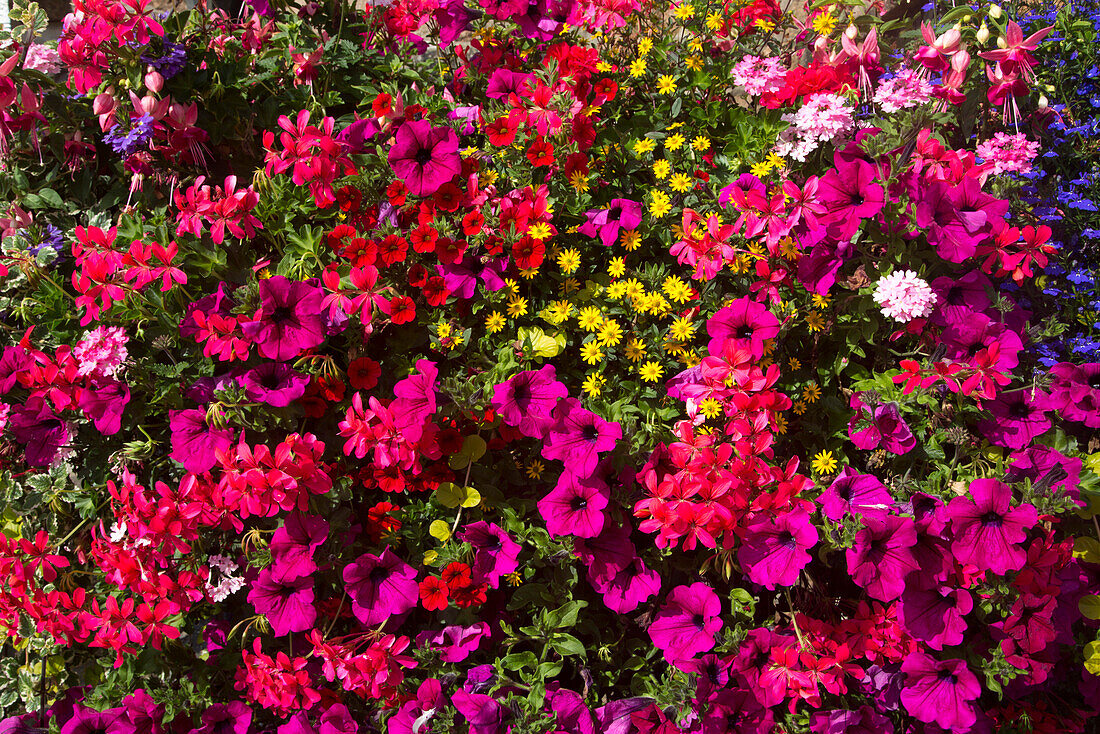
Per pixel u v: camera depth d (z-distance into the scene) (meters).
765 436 2.04
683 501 1.98
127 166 2.52
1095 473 2.17
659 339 2.29
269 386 2.18
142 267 2.13
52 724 2.17
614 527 2.16
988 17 2.72
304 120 2.28
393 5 2.88
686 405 2.24
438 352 2.36
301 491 2.01
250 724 2.24
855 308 2.31
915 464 2.33
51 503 2.28
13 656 2.38
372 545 2.29
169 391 2.21
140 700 2.09
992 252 2.25
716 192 2.50
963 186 2.22
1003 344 2.15
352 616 2.25
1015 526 1.95
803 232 2.29
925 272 2.28
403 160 2.29
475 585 2.13
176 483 2.30
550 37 2.74
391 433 2.05
